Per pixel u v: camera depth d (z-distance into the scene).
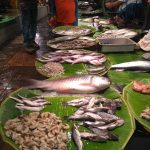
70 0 5.40
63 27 5.28
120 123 1.79
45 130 1.75
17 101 2.13
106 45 3.52
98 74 2.72
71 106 2.07
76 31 4.86
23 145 1.60
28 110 2.02
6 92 4.12
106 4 6.86
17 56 6.09
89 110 1.95
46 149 1.56
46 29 9.80
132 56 3.41
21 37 8.38
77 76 2.42
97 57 3.14
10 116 1.94
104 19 6.25
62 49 3.76
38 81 2.37
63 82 2.33
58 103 2.11
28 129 1.75
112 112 1.92
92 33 4.79
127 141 1.65
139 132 1.82
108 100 2.09
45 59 3.16
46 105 2.09
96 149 1.59
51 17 5.65
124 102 2.08
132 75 2.76
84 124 1.81
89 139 1.65
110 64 2.99
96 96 2.21
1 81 4.55
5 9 9.22
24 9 6.11
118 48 3.53
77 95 2.23
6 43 7.51
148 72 2.83
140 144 1.78
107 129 1.74
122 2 6.53
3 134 1.73
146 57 3.26
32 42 6.48
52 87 2.30
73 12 5.54
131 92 2.25
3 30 7.41
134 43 3.53
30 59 5.80
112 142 1.64
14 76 4.76
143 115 1.87
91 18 6.38
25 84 2.35
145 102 2.10
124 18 5.41
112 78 2.69
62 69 2.85
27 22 6.24
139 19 5.39
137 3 5.61
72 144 1.64
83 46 3.82
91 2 8.06
